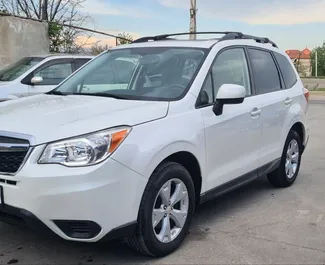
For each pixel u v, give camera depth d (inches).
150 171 144.0
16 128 139.0
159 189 148.8
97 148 132.9
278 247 163.5
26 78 355.3
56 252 158.7
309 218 193.9
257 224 186.9
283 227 183.3
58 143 133.2
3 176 134.9
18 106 165.5
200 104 170.1
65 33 677.9
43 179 129.5
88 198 130.1
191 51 187.5
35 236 171.6
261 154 208.4
